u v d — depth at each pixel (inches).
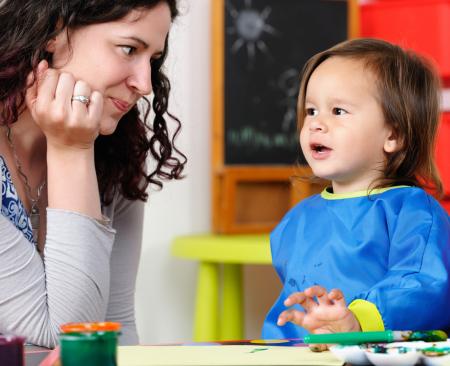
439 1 129.7
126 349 44.0
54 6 56.9
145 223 121.0
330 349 40.9
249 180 125.8
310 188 131.0
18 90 57.8
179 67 122.9
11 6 57.9
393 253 55.8
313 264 60.9
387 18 135.1
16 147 61.0
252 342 46.6
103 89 58.0
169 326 124.1
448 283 51.1
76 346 33.1
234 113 125.9
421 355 38.9
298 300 45.4
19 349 35.8
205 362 39.6
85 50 57.7
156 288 122.4
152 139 68.9
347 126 60.9
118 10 56.6
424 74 64.0
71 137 57.0
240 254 109.7
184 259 125.8
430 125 63.4
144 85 58.6
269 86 129.7
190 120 125.2
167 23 59.5
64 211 56.4
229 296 121.6
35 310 55.6
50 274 56.0
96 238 57.1
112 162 66.3
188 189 125.9
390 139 61.6
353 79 61.6
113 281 68.4
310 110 63.9
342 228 60.3
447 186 122.9
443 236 54.6
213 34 124.3
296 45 132.4
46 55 58.8
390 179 60.7
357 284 58.3
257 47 128.3
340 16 135.9
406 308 49.4
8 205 58.1
